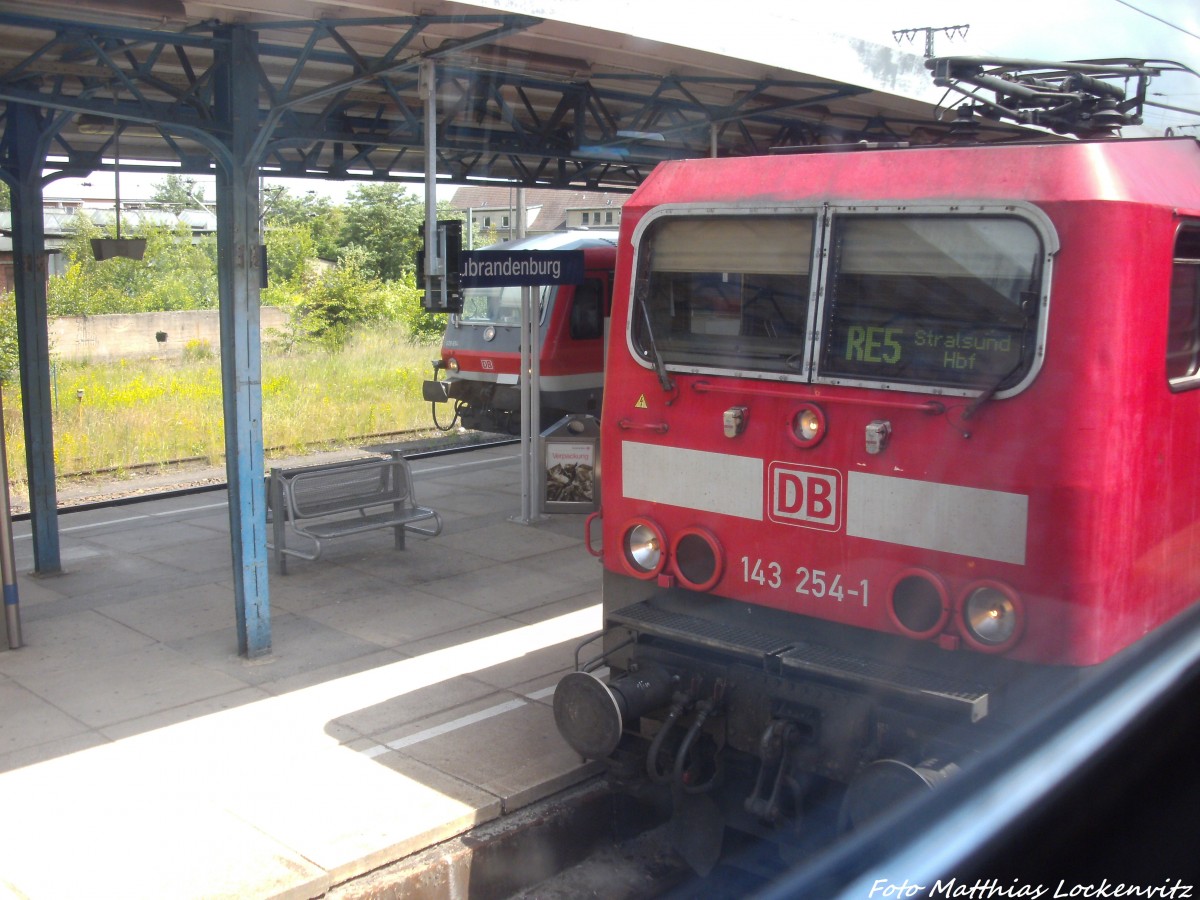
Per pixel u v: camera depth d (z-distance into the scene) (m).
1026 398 3.87
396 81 8.68
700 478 4.76
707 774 4.78
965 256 4.05
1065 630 3.82
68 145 9.77
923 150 4.27
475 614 7.74
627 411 4.98
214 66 6.53
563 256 9.41
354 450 15.62
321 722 5.86
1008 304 3.95
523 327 10.16
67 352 24.97
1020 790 3.96
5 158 8.43
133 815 4.81
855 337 4.32
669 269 4.86
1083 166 3.85
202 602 8.01
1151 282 3.95
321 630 7.39
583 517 10.75
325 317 28.31
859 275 4.32
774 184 4.59
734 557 4.69
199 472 13.95
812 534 4.44
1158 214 3.97
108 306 32.34
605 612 5.18
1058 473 3.80
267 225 40.50
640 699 4.55
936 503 4.09
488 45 7.29
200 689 6.33
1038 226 3.86
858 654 4.37
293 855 4.47
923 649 4.18
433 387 16.38
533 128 10.55
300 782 5.14
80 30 6.22
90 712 5.98
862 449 4.27
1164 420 4.17
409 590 8.31
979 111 5.11
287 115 9.24
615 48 6.83
